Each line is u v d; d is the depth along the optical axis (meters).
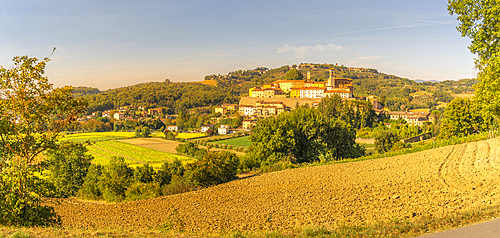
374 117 169.88
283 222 16.94
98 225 21.75
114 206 29.19
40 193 17.38
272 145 58.16
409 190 21.31
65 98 17.31
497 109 30.11
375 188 23.56
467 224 11.70
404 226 12.49
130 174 62.31
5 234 13.01
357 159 46.97
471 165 26.75
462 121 68.81
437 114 194.25
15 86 16.48
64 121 17.48
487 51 27.48
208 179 40.75
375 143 95.25
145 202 29.42
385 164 34.69
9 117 16.72
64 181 56.75
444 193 19.20
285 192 26.67
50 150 17.61
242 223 17.56
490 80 27.83
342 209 18.36
